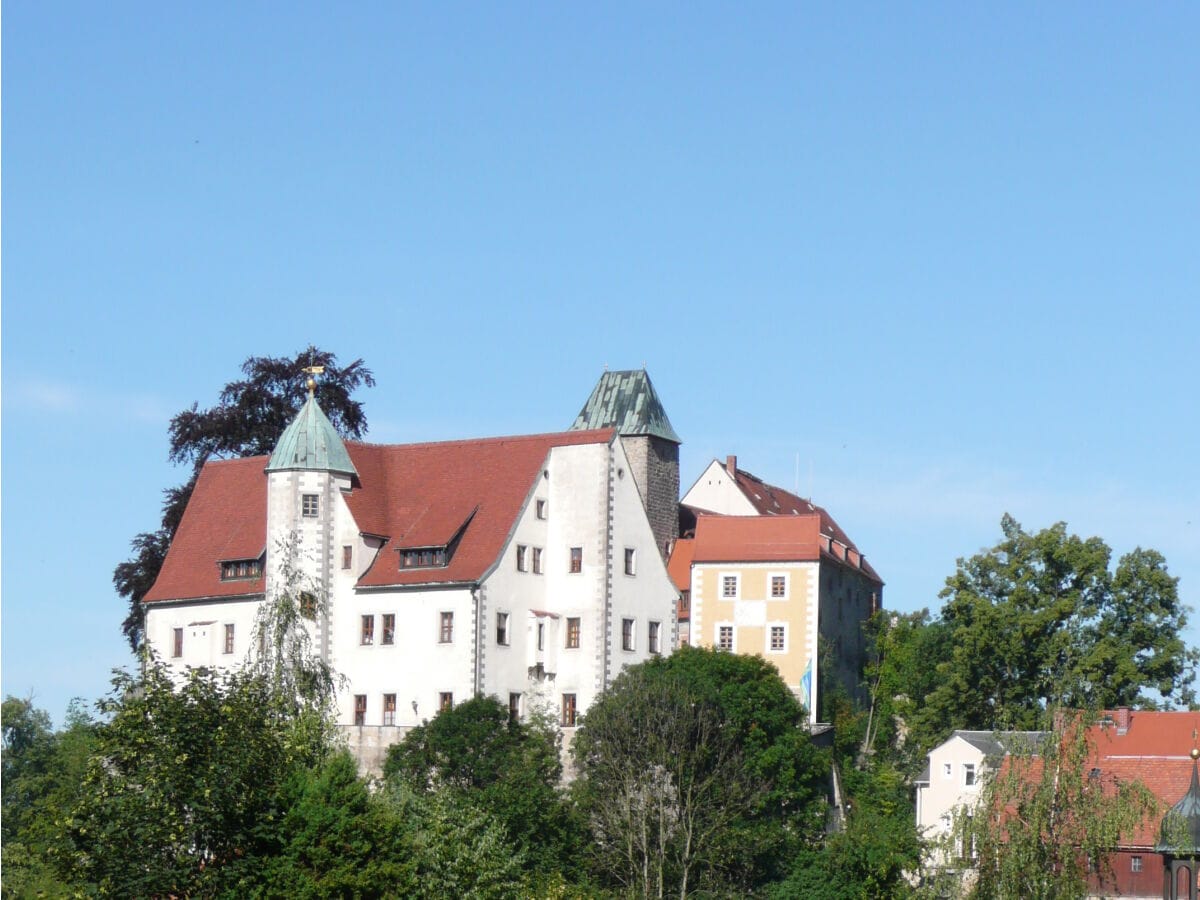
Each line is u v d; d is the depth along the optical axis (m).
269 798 70.00
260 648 87.50
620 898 94.94
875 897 98.94
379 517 117.69
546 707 111.94
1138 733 111.19
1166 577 121.81
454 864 72.81
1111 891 96.44
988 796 82.19
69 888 68.62
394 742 110.94
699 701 105.75
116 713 71.31
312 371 120.94
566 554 115.75
